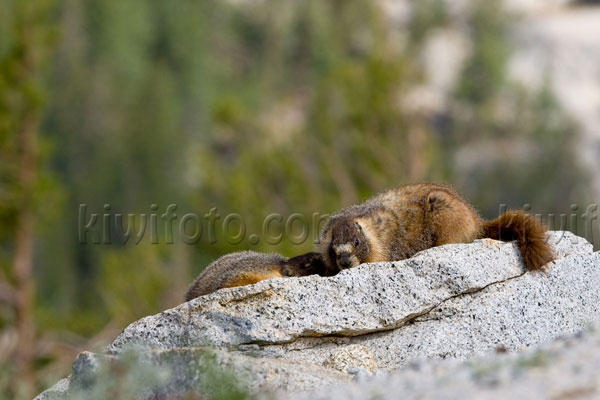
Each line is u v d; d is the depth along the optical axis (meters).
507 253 35.69
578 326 34.88
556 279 35.62
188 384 28.16
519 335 34.28
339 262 37.88
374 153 98.94
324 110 102.88
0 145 96.75
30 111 98.12
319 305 33.50
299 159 99.19
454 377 24.34
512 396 21.83
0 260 96.00
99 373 28.17
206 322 33.38
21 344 91.38
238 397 26.45
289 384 27.88
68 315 103.00
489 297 34.78
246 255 39.97
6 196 96.00
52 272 188.38
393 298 33.91
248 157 98.06
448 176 106.69
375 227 39.44
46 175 100.12
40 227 102.12
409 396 23.28
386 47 109.38
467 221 39.28
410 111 102.19
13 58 100.19
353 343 33.91
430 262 34.47
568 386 22.05
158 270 96.81
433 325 34.22
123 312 94.44
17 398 77.19
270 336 32.91
